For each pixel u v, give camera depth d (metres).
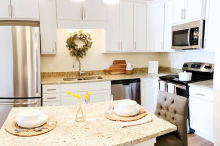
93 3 3.34
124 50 3.65
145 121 1.44
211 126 2.51
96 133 1.25
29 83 2.82
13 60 2.75
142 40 3.77
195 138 2.78
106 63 3.90
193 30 2.89
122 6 3.55
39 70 2.85
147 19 3.76
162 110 1.94
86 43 3.62
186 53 3.62
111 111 1.64
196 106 2.71
